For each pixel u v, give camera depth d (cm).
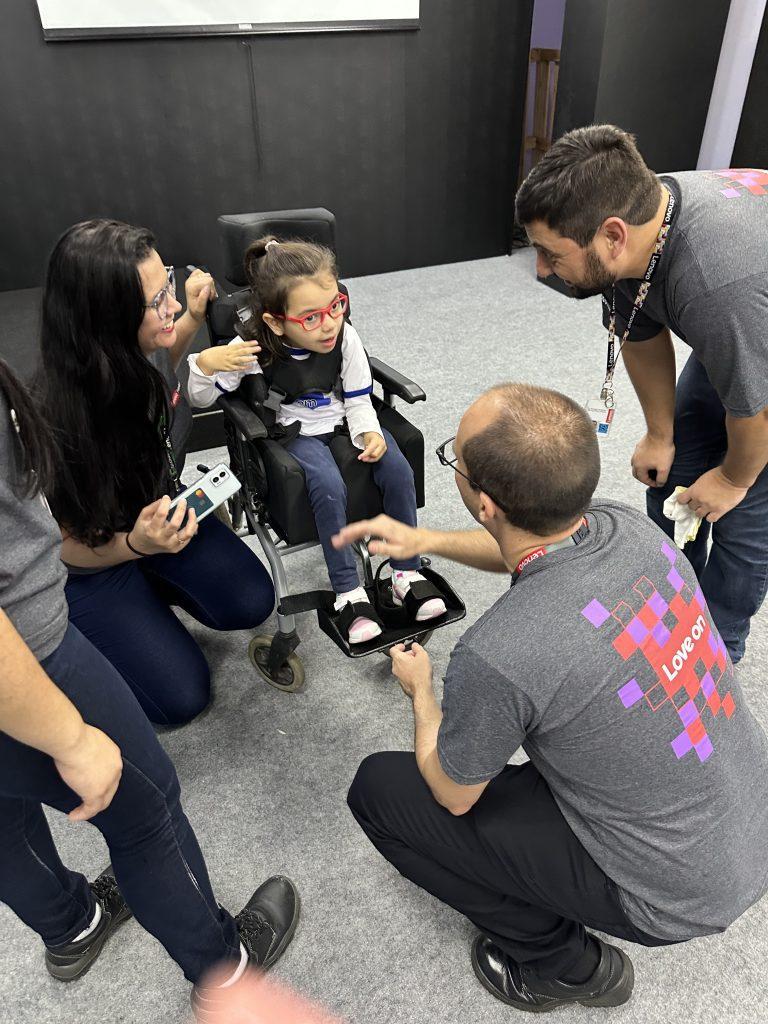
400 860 122
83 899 129
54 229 414
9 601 78
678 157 443
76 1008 129
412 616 173
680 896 99
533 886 109
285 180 440
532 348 365
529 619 90
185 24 379
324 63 412
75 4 360
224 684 191
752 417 133
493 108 456
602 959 120
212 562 178
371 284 465
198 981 118
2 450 74
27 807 107
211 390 175
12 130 384
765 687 183
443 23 421
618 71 392
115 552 154
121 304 131
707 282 123
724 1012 125
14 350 335
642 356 166
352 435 179
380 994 129
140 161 410
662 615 94
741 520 161
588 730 92
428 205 474
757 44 390
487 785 117
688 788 96
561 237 123
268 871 149
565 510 91
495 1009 127
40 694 74
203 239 443
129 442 145
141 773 96
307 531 176
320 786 165
